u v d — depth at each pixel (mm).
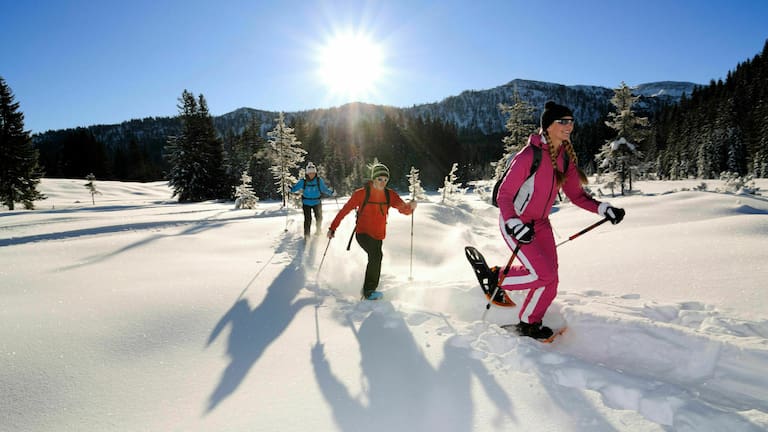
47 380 1906
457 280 3928
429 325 2676
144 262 4629
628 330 2367
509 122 28453
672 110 105375
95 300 3047
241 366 2135
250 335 2551
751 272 3139
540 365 2059
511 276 2768
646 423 1597
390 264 5219
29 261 4652
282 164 34250
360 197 3885
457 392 1851
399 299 3602
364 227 3820
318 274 4250
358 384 1941
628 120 26188
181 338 2471
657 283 3264
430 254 5852
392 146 105938
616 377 1868
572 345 2527
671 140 78125
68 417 1650
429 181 97938
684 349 2160
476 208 14547
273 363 2170
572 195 2947
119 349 2270
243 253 5527
